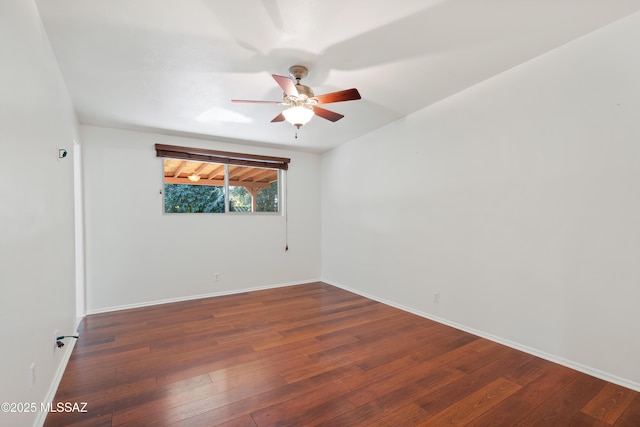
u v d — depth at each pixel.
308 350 2.65
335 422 1.73
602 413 1.80
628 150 2.02
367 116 3.71
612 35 2.07
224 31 1.99
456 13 1.89
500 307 2.77
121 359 2.48
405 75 2.68
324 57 2.34
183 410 1.83
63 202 2.40
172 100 3.05
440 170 3.30
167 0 1.70
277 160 5.00
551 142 2.40
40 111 1.78
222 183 4.66
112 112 3.33
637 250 1.99
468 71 2.66
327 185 5.32
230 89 2.83
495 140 2.78
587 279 2.22
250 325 3.26
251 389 2.05
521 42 2.25
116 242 3.85
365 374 2.25
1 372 1.21
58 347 2.15
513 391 2.02
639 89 1.97
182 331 3.09
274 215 5.04
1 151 1.23
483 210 2.89
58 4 1.71
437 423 1.72
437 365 2.37
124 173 3.91
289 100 2.44
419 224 3.57
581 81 2.23
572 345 2.30
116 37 2.03
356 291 4.63
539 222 2.48
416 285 3.61
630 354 2.02
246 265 4.78
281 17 1.87
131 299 3.92
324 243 5.43
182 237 4.27
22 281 1.45
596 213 2.17
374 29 2.01
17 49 1.42
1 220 1.22
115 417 1.76
